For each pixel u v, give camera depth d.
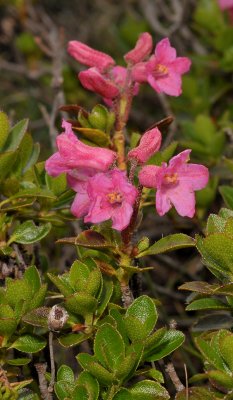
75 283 0.18
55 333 0.19
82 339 0.18
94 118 0.21
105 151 0.19
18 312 0.18
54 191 0.21
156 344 0.18
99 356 0.17
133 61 0.22
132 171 0.18
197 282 0.18
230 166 0.24
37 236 0.20
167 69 0.22
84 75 0.21
